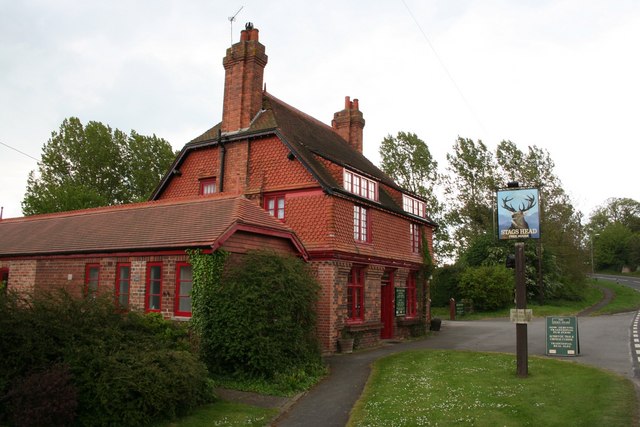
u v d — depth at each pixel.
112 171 44.53
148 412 9.34
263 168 20.84
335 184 19.95
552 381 12.02
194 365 10.57
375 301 21.78
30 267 17.30
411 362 15.78
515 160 49.69
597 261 89.81
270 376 13.07
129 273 15.18
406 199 26.20
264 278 13.34
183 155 23.00
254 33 22.56
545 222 44.00
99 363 9.15
